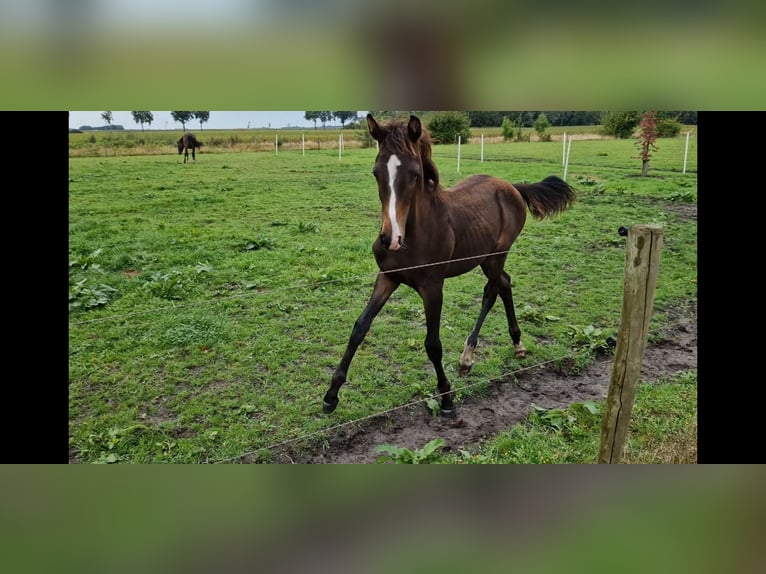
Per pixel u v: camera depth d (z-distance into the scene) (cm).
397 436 356
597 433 354
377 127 323
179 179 1246
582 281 630
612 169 1270
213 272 625
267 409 379
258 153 1777
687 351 479
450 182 1085
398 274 358
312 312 530
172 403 384
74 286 535
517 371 412
